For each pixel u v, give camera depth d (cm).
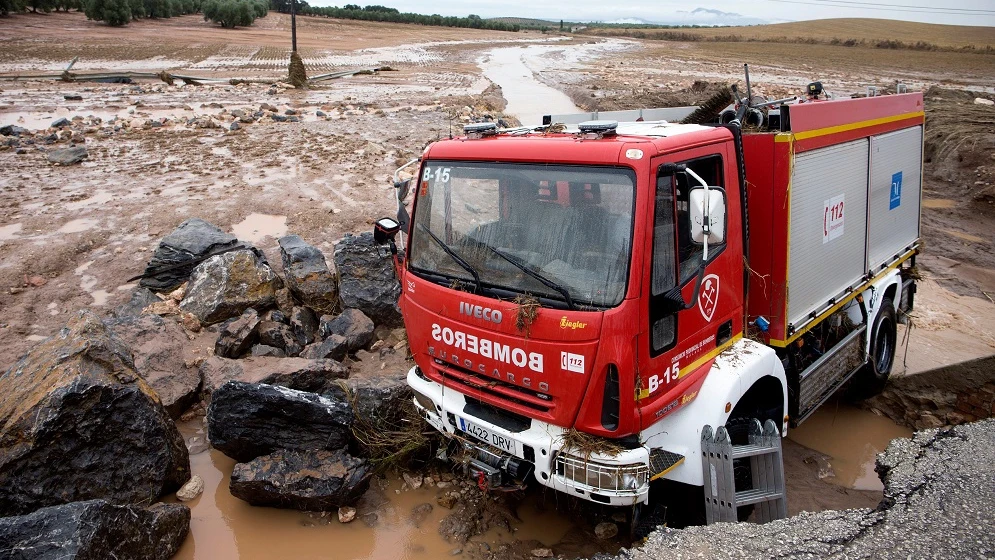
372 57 5538
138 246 1044
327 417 552
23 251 1002
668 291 437
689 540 437
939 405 736
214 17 7938
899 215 744
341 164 1530
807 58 6241
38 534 411
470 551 508
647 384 434
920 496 468
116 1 6650
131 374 545
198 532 526
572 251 437
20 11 6781
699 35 10662
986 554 406
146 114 2194
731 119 547
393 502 562
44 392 504
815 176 554
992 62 5772
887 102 682
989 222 1477
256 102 2552
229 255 837
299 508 545
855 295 666
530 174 456
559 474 453
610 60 6047
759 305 543
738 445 507
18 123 2009
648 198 417
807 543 427
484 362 472
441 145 512
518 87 3641
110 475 519
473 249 480
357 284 806
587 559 488
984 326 927
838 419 743
